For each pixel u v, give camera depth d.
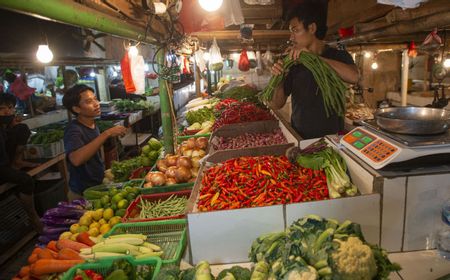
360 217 1.48
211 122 4.73
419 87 9.83
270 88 2.60
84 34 4.69
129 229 1.93
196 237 1.52
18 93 4.79
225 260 1.54
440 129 1.54
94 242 1.88
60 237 2.05
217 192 1.76
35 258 1.73
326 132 2.60
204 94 8.82
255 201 1.64
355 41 4.72
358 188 1.68
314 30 2.48
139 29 2.52
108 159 6.00
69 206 2.50
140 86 2.93
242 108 4.16
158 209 2.21
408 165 1.47
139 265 1.54
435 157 1.45
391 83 9.59
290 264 1.02
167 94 3.43
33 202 4.34
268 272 1.09
